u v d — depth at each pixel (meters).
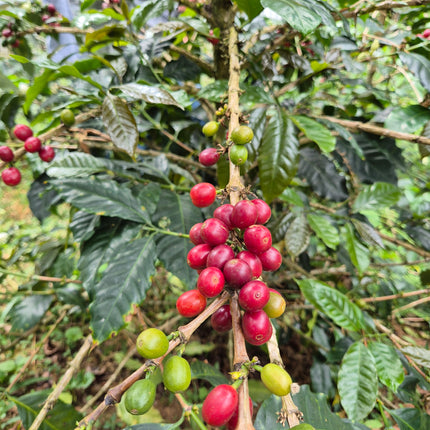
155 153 2.22
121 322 1.29
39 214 2.07
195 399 2.53
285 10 1.02
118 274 1.38
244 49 1.94
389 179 1.96
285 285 2.81
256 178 2.21
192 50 2.68
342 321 1.45
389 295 2.13
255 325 0.74
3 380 2.45
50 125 2.10
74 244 2.34
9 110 2.09
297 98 2.99
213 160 1.17
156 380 1.90
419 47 1.78
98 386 2.73
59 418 1.50
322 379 2.07
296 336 2.99
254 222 0.84
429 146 1.60
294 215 1.82
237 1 1.42
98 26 2.16
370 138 2.00
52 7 2.77
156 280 3.33
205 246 0.88
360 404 1.22
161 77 2.41
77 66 1.96
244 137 0.99
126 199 1.62
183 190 1.96
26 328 2.07
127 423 2.29
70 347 2.93
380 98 2.12
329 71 2.31
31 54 2.83
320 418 0.95
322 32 1.90
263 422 0.89
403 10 1.97
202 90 1.80
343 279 2.72
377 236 1.64
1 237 3.01
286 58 1.89
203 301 0.80
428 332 2.62
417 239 2.17
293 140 1.55
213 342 2.94
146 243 1.49
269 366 0.71
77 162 1.79
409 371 1.70
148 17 2.03
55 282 2.25
